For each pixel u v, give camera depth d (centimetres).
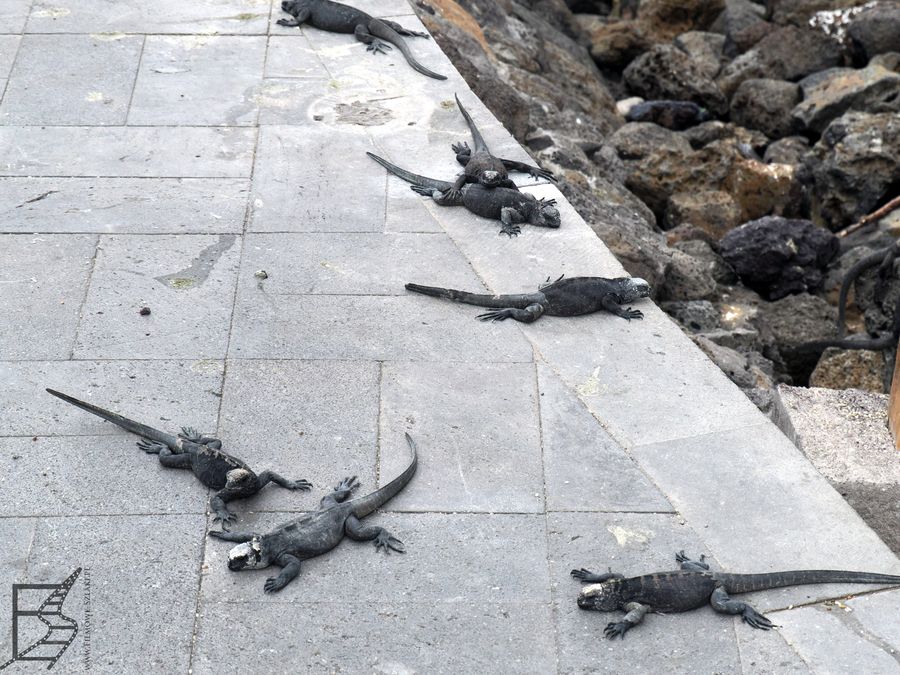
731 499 461
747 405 490
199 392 487
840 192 775
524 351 507
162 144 595
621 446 476
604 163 762
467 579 438
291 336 508
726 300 679
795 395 506
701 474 467
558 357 505
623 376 499
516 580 439
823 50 977
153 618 427
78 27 665
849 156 767
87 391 485
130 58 646
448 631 427
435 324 516
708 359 507
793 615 432
